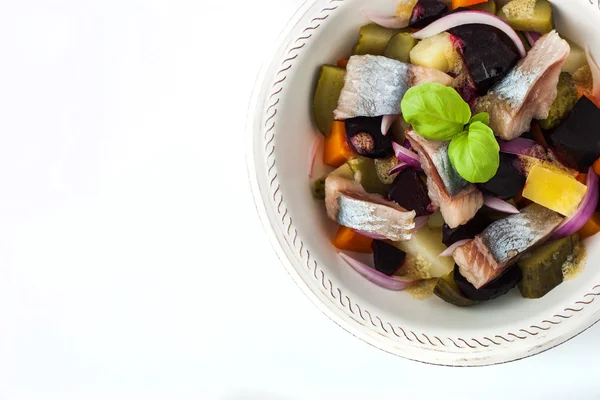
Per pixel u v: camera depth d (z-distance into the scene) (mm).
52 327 633
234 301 613
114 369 626
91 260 628
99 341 628
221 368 615
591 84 532
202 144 612
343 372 605
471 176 509
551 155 528
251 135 537
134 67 619
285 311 609
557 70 512
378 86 532
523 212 527
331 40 542
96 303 628
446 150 519
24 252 634
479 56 521
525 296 537
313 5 530
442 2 537
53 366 632
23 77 630
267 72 535
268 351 611
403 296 549
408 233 529
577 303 520
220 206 611
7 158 634
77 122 626
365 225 537
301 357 608
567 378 585
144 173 619
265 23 605
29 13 628
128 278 624
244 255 611
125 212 622
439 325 534
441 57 530
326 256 546
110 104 622
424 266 544
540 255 529
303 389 607
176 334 620
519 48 526
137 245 622
